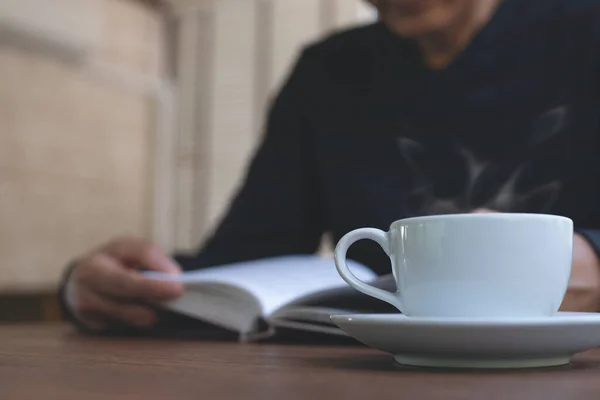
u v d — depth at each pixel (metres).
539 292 0.60
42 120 2.66
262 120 3.09
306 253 1.60
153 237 3.14
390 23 1.37
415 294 0.62
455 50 1.38
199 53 3.26
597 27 1.29
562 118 1.28
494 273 0.60
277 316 0.80
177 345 0.82
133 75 3.06
